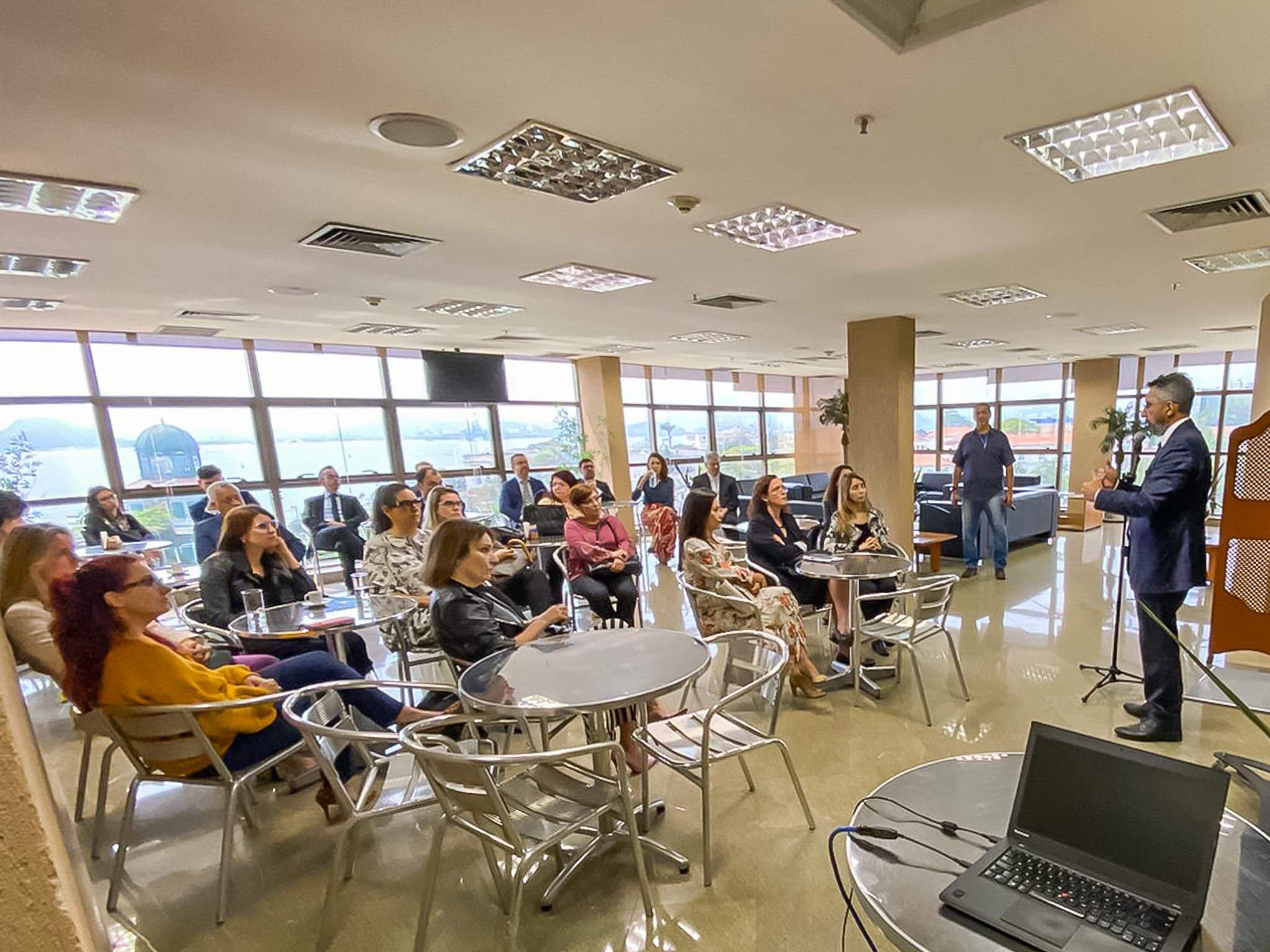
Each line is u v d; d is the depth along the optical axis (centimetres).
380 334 567
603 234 283
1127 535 297
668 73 154
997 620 424
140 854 212
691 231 283
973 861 101
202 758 187
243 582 292
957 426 1159
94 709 178
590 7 127
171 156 189
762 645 220
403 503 332
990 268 363
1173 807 91
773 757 256
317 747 169
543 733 217
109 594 177
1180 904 86
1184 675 298
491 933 171
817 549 403
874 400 545
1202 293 446
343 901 186
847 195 243
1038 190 239
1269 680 221
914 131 189
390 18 129
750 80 158
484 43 139
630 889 185
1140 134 198
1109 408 805
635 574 414
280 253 296
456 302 430
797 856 195
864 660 355
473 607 232
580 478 655
